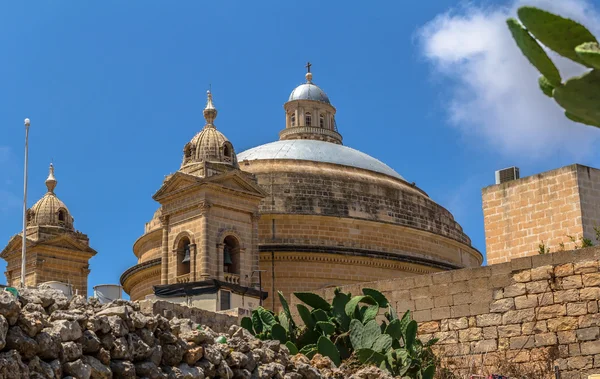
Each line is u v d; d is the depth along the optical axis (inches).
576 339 986.1
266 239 2556.6
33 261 2659.9
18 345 531.2
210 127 2484.0
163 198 2384.4
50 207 2780.5
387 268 2610.7
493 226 1551.4
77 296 652.1
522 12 312.3
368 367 858.8
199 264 2267.5
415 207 2807.6
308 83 3267.7
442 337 1072.8
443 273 1091.3
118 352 597.3
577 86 318.3
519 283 1036.5
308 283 2508.6
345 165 2824.8
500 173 1756.9
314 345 936.3
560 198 1481.3
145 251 2758.4
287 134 3125.0
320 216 2598.4
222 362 677.3
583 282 995.9
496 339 1035.9
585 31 310.8
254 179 2453.2
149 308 926.4
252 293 2006.6
